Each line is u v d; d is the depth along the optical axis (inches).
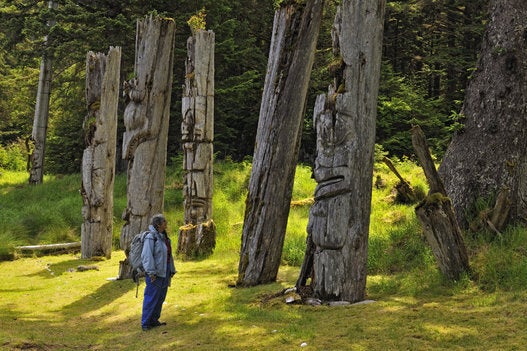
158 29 394.9
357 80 267.7
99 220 481.4
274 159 323.0
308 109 870.4
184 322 249.3
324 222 267.1
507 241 295.7
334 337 203.6
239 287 321.7
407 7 904.9
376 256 336.5
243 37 837.8
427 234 277.7
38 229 572.4
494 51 335.9
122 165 902.4
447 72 973.8
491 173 328.2
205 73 461.7
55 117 1123.3
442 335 196.7
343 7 271.3
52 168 1041.5
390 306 243.6
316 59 837.2
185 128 463.5
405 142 830.5
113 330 254.8
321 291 267.1
